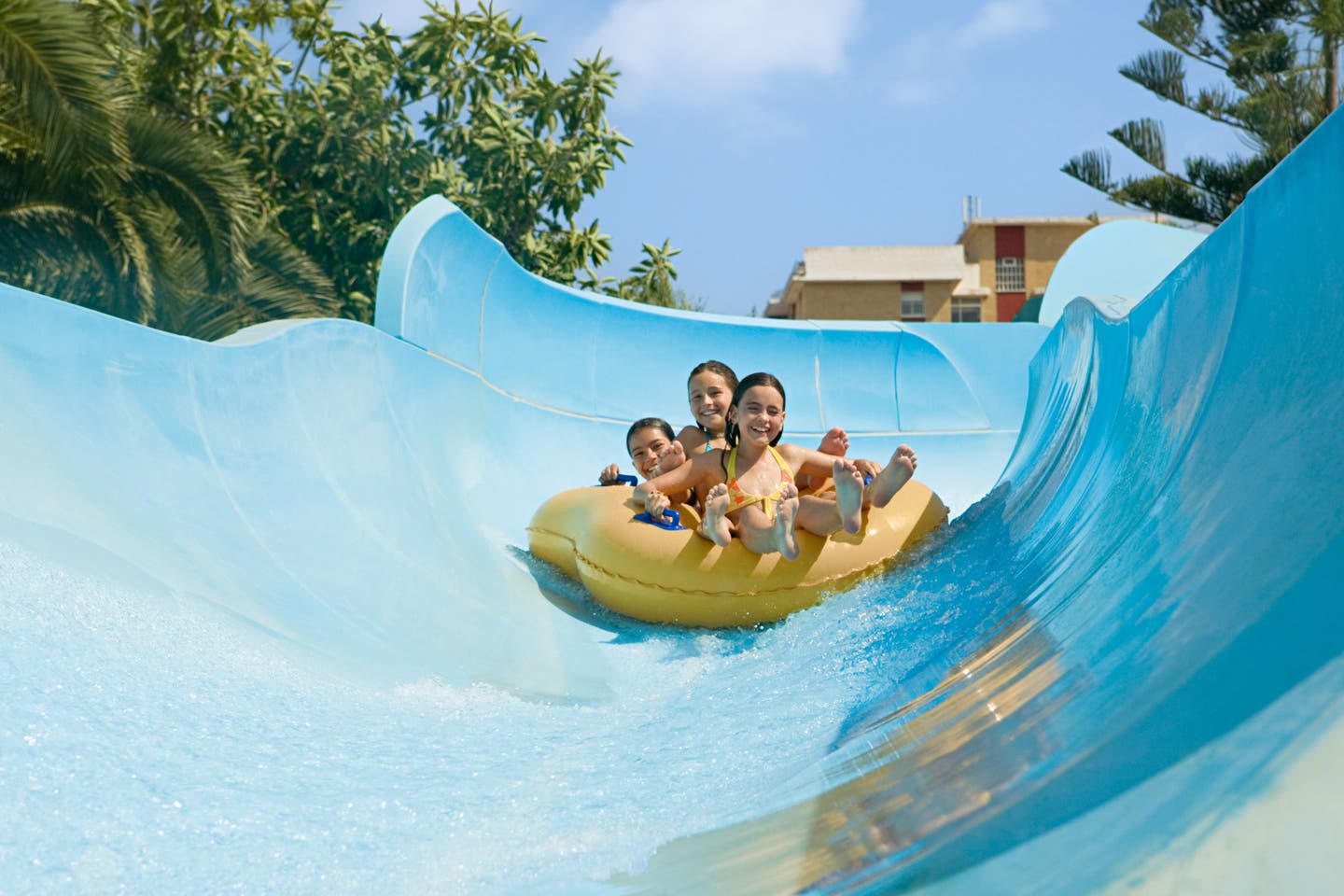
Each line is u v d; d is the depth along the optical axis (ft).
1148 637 6.08
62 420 11.47
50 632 8.45
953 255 135.54
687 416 30.25
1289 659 4.39
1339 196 6.88
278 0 58.39
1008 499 16.28
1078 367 16.16
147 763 7.42
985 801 5.39
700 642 14.51
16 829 6.35
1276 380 7.26
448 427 22.31
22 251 37.91
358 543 14.98
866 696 10.08
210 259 40.78
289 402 16.46
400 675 11.06
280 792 7.56
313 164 56.95
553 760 8.99
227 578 11.41
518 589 16.48
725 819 7.14
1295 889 3.48
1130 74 66.69
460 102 61.36
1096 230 42.29
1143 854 3.96
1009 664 8.37
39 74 33.45
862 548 14.76
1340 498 5.18
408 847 7.00
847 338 33.09
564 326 29.01
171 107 53.72
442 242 22.79
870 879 5.08
